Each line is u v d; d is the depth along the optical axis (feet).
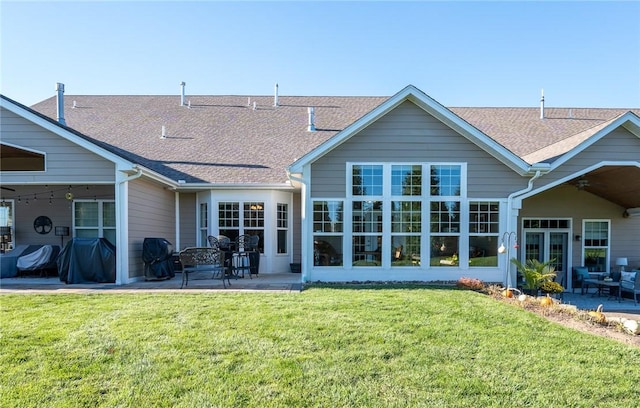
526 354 14.90
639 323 19.07
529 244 39.88
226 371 12.98
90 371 12.92
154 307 21.17
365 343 15.67
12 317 18.98
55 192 39.52
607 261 39.55
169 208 40.29
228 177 39.34
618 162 31.01
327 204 32.73
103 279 30.94
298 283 31.19
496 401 11.41
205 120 50.80
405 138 32.73
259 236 39.63
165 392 11.63
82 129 47.65
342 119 50.96
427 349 15.19
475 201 32.73
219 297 24.25
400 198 32.78
